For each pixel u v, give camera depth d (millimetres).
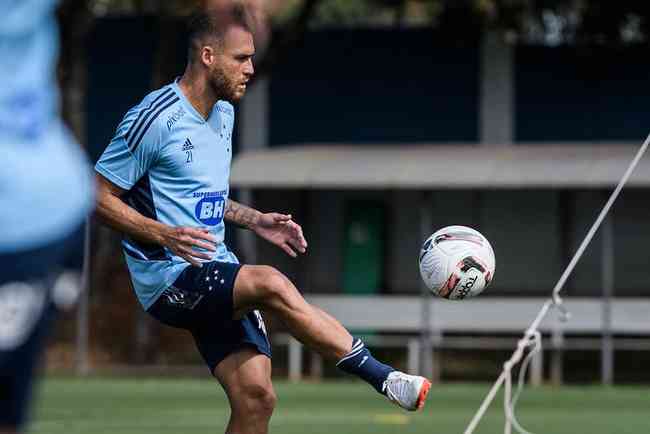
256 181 86188
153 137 25969
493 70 100312
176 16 89500
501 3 90750
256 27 26109
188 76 26453
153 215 26422
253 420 26562
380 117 101375
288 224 28094
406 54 101312
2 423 13828
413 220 99438
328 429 49469
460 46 100125
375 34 101500
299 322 24812
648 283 97062
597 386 77750
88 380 76625
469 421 53031
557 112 100062
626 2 94000
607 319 80375
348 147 93875
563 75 100000
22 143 13578
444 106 101000
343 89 101750
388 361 93875
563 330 84312
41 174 13602
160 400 63281
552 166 84000
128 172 26078
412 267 99438
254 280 25297
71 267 14297
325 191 99312
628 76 99188
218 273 25609
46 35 13781
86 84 101938
